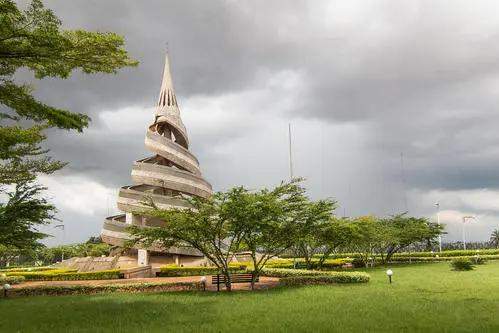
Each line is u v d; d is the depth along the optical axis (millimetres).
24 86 16578
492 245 89438
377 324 13930
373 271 39719
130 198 48812
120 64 16203
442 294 21203
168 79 57344
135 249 50062
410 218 54438
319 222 30547
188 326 14617
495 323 13727
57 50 14477
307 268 40344
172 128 55781
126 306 20203
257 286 29031
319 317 15453
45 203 27812
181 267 42875
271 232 28031
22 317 18156
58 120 16219
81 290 28000
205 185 53344
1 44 13906
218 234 27609
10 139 17703
